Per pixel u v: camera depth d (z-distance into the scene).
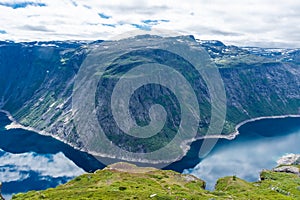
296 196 119.06
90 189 98.81
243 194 115.56
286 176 164.25
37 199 89.69
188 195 93.06
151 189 98.06
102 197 83.94
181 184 118.75
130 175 123.50
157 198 83.38
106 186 102.62
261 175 170.88
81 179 118.88
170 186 108.88
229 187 135.00
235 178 148.38
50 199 87.75
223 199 94.62
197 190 109.88
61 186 112.38
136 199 81.62
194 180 128.88
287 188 131.50
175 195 89.25
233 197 103.31
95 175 123.31
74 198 85.25
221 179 150.88
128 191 92.31
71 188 105.56
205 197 94.31
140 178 117.94
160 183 114.94
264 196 112.81
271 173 170.88
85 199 82.62
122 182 107.81
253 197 109.12
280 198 109.56
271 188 130.62
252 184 143.50
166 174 132.75
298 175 175.38
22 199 94.69
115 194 87.19
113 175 121.25
